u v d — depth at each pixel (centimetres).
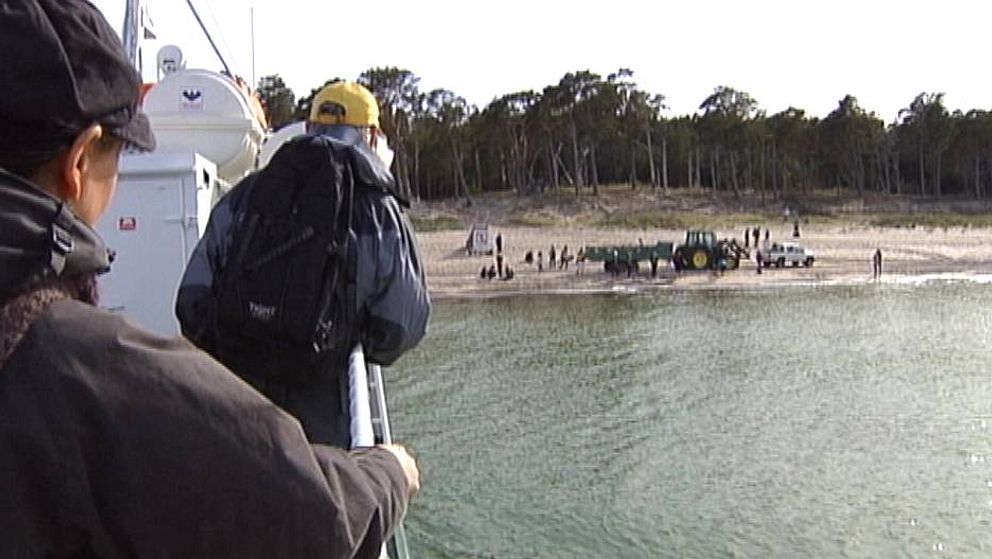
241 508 132
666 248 8388
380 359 330
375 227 314
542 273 8131
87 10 139
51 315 129
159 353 135
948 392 3716
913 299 6844
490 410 3447
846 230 10944
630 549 2042
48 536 125
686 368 4312
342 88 364
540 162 13188
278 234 303
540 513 2261
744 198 12975
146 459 127
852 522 2188
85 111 136
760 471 2616
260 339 299
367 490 154
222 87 577
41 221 129
